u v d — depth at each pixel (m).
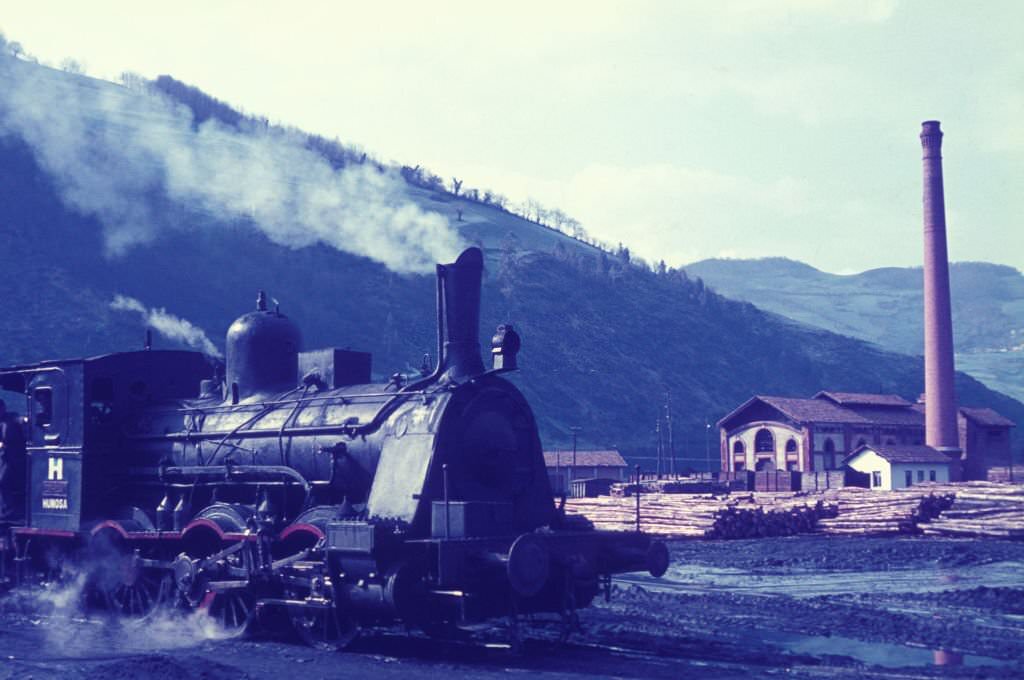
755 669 11.15
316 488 13.88
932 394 68.50
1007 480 71.69
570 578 12.21
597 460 72.44
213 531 14.41
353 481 13.62
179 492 15.84
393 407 13.55
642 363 141.88
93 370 16.77
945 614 16.41
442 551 11.43
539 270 157.38
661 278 185.50
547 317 142.75
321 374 15.12
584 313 149.75
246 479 14.77
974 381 186.25
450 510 11.98
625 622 15.08
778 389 159.25
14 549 17.62
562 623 12.26
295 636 13.73
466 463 13.02
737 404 145.62
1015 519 32.62
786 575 22.95
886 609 16.98
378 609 11.87
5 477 18.25
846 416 73.25
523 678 10.55
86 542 16.25
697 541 32.12
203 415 15.92
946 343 68.25
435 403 13.01
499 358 13.73
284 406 14.88
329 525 12.32
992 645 13.18
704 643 13.02
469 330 13.63
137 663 11.10
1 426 18.50
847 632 14.25
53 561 17.22
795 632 14.27
